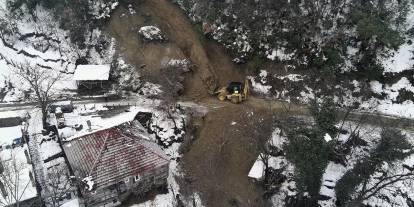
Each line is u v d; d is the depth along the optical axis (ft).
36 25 264.72
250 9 238.89
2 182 173.06
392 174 181.68
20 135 204.33
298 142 168.45
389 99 221.05
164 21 252.62
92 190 171.22
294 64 231.30
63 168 192.85
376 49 226.17
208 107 221.25
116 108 222.28
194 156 205.67
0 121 212.02
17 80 241.14
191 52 240.12
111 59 246.27
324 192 184.65
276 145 199.93
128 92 234.38
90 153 180.24
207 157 203.41
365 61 225.97
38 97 206.90
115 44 249.75
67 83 241.35
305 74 229.25
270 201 187.11
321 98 223.51
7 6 267.18
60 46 257.14
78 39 256.73
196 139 211.61
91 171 174.19
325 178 188.96
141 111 216.95
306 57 229.86
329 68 225.97
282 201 186.91
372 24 219.00
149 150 185.57
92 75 231.30
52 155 199.72
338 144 196.34
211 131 211.82
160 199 187.93
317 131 167.94
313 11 232.53
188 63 233.96
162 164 183.21
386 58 225.35
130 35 249.96
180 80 229.45
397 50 226.38
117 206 183.93
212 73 232.94
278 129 205.98
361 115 214.90
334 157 193.67
